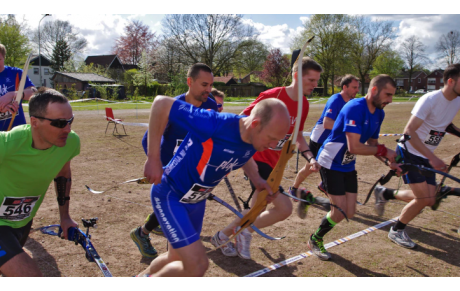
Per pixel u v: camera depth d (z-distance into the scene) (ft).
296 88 10.93
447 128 12.42
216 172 7.14
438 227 13.39
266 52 190.90
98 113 64.95
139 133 38.55
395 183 19.79
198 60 157.17
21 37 140.77
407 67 236.84
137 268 9.89
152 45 214.90
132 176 20.08
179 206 7.30
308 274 9.78
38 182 7.27
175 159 7.39
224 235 10.48
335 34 167.43
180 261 7.13
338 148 10.82
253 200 10.99
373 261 10.64
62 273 9.38
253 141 6.51
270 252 11.17
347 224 13.71
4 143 6.60
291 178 20.65
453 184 19.40
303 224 13.61
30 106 6.51
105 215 13.80
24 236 7.93
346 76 15.20
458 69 10.51
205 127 6.51
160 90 145.38
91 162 23.61
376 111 10.68
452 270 10.13
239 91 185.68
